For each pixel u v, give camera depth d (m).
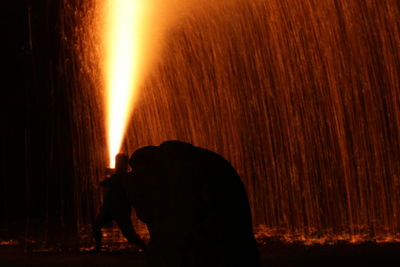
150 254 5.56
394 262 10.55
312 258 11.21
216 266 5.29
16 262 11.64
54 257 12.41
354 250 12.40
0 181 25.88
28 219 24.48
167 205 5.52
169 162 5.60
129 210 12.55
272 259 11.12
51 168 25.02
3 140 25.94
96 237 12.97
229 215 5.42
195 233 5.36
